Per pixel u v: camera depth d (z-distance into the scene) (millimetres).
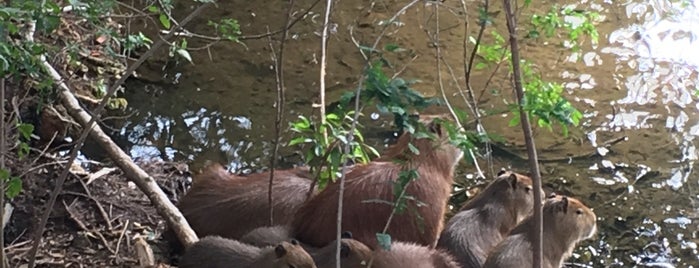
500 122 6316
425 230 4645
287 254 4219
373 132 6145
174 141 6055
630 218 5465
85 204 5137
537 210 3482
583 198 5621
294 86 6684
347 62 7043
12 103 5270
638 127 6340
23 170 5199
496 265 4363
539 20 4898
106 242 4871
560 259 4824
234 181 5141
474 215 4809
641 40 7504
